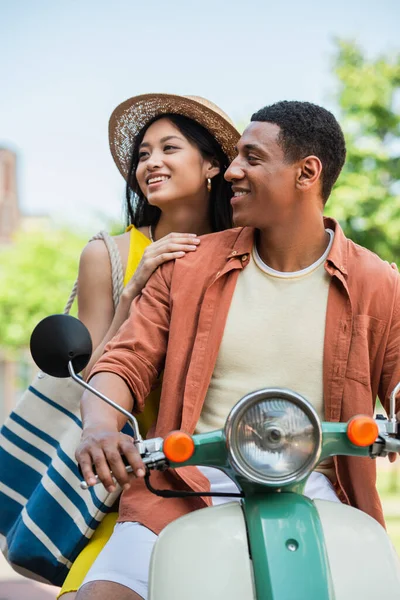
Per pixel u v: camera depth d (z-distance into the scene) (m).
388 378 2.68
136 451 2.21
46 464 3.32
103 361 2.66
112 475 2.26
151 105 3.66
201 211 3.69
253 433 2.11
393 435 2.29
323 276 2.69
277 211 2.68
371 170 11.80
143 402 2.69
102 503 3.03
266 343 2.65
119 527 2.67
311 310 2.66
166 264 2.87
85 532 3.07
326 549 2.16
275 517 2.14
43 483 3.20
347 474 2.67
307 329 2.65
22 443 3.34
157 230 3.68
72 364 2.29
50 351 2.26
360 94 11.84
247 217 2.70
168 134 3.58
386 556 2.20
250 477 2.11
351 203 11.50
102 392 2.56
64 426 3.28
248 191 2.70
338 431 2.21
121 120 3.76
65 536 3.13
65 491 3.15
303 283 2.69
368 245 11.65
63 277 18.81
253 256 2.75
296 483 2.16
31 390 3.33
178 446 2.13
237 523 2.18
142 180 3.62
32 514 3.19
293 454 2.12
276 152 2.67
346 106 11.97
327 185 2.76
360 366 2.63
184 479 2.60
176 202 3.59
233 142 3.63
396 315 2.68
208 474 2.70
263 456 2.12
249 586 2.10
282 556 2.08
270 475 2.12
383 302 2.67
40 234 19.14
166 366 2.71
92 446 2.25
